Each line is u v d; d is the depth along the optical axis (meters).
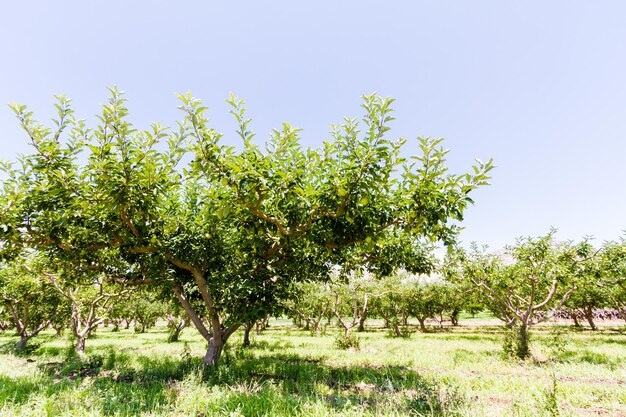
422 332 33.03
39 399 5.88
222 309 9.34
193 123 5.28
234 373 8.45
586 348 16.14
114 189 5.87
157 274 8.59
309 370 9.70
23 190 6.37
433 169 5.95
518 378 8.83
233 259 9.90
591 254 13.45
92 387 6.94
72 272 9.66
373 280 27.08
